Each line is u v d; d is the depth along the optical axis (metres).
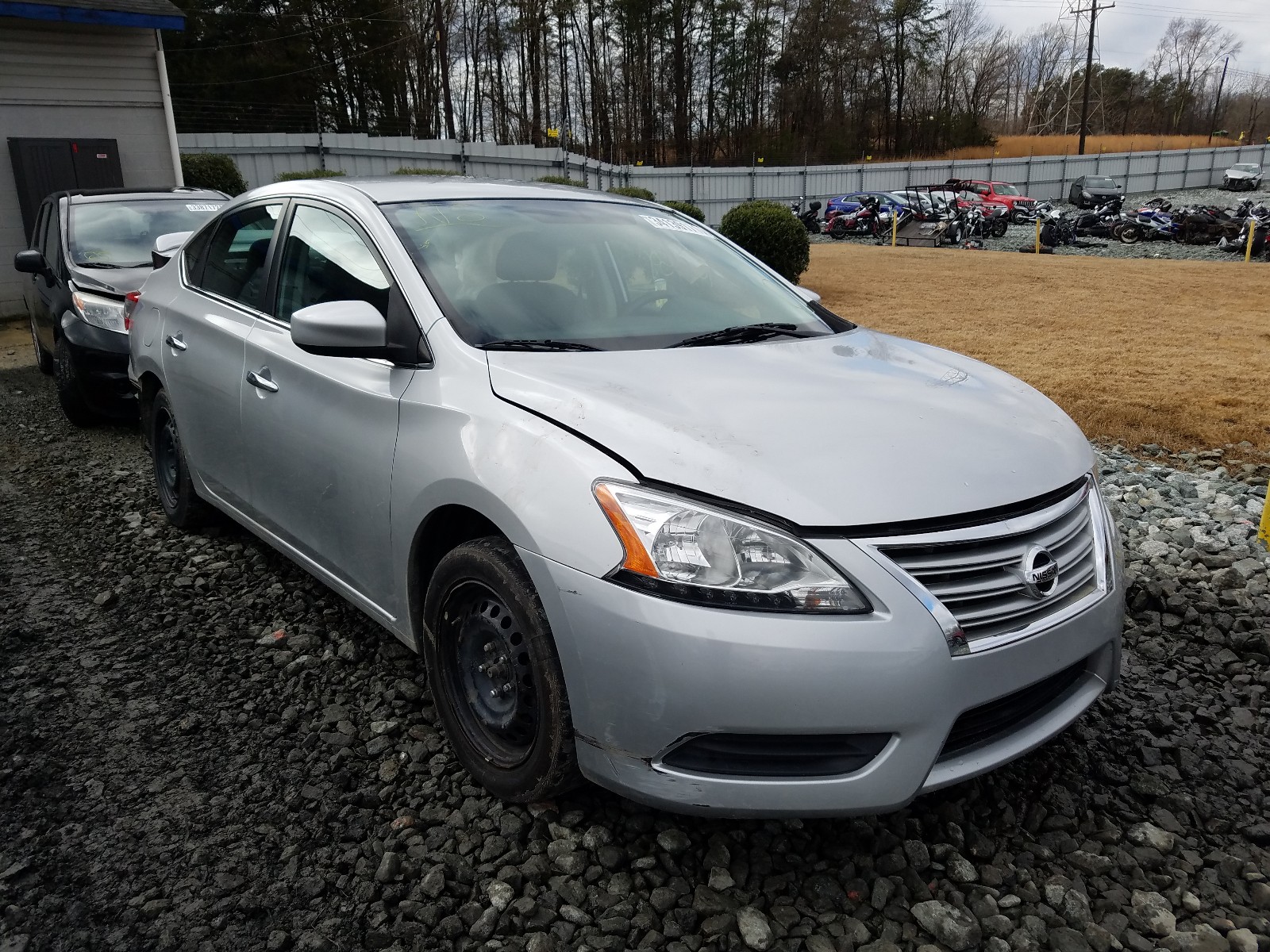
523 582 2.22
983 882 2.24
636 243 3.38
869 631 1.93
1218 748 2.85
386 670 3.20
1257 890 2.22
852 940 2.03
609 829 2.37
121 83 13.61
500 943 2.02
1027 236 30.67
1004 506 2.14
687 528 1.98
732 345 2.86
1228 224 26.52
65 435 6.63
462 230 3.05
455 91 59.66
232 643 3.40
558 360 2.54
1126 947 2.05
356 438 2.79
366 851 2.32
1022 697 2.24
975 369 3.00
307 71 45.28
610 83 67.50
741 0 69.56
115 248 7.12
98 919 2.10
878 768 1.98
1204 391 7.85
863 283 17.47
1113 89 93.69
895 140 77.69
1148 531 4.70
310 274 3.24
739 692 1.93
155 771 2.65
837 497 2.02
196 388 3.82
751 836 2.37
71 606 3.72
